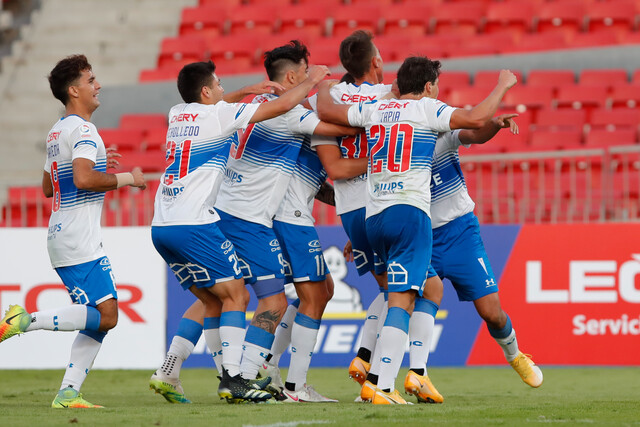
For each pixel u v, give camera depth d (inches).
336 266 1254.3
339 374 1203.9
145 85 2256.4
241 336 759.1
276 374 859.4
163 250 768.3
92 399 870.4
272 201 785.6
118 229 1277.1
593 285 1211.2
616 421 610.2
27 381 1160.8
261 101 825.5
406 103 732.0
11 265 1269.7
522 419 619.2
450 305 1246.3
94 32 2647.6
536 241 1230.3
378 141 735.7
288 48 821.2
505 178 1649.9
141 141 2050.9
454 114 716.0
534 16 2413.9
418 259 724.7
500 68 2158.0
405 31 2447.1
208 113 753.6
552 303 1221.1
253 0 2669.8
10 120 2452.0
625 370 1243.2
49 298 1264.8
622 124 1889.8
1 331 701.3
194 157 749.9
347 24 2475.4
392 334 730.8
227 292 758.5
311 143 792.3
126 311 1272.1
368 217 740.7
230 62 2420.0
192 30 2568.9
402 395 903.7
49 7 2743.6
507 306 1232.2
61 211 738.2
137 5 2733.8
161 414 657.0
